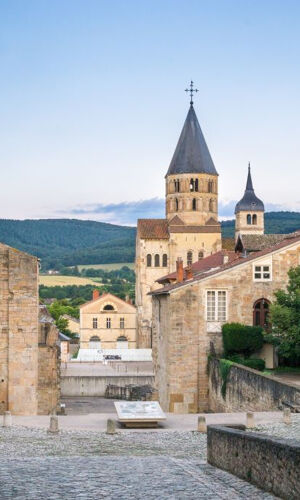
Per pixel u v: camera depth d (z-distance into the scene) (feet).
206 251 549.54
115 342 551.18
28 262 179.42
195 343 209.67
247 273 212.43
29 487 69.36
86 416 164.04
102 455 108.58
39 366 197.26
